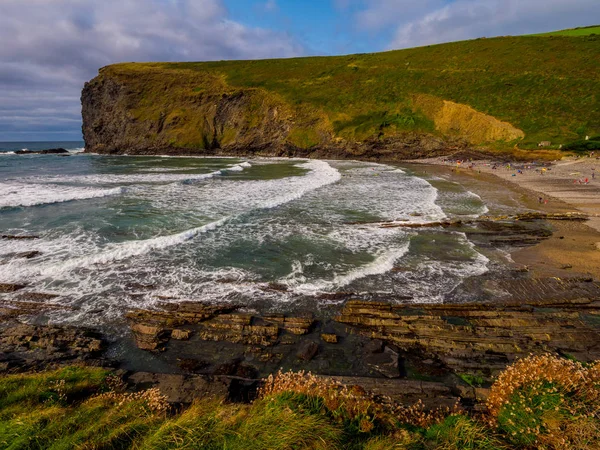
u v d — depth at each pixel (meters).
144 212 17.27
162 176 30.91
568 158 35.59
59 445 3.63
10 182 25.84
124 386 5.78
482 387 5.96
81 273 10.42
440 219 16.52
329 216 17.25
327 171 35.72
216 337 7.53
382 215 17.44
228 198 20.88
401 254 12.31
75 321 8.09
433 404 5.25
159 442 3.60
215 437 3.67
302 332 7.70
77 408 4.68
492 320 8.02
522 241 13.62
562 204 19.48
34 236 13.36
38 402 4.89
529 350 6.96
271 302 9.02
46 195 20.39
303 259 11.84
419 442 3.89
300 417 3.97
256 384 6.13
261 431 3.74
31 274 10.23
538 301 8.92
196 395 5.56
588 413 3.90
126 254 11.88
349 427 4.00
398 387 5.80
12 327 7.78
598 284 9.80
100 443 3.69
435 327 7.75
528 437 3.85
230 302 8.97
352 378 6.07
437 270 10.98
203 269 10.91
